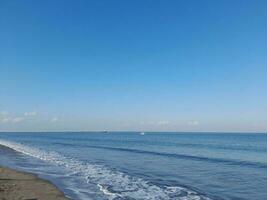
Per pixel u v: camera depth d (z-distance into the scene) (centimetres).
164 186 2316
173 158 4553
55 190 1948
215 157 4816
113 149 6594
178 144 9062
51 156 4600
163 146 8006
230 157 4897
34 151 5591
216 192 2156
